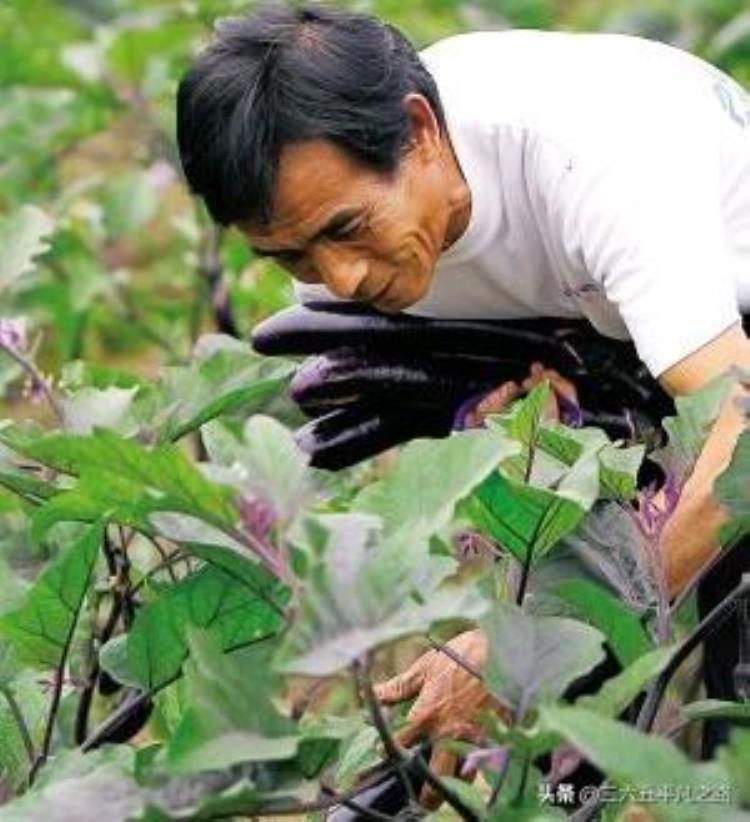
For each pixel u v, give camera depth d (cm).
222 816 404
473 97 557
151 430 539
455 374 611
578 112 548
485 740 454
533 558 468
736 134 566
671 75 564
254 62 523
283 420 632
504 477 448
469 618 389
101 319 982
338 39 527
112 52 986
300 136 520
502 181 559
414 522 425
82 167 1129
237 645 469
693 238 530
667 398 603
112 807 402
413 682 529
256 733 397
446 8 1091
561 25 1162
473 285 586
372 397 615
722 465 502
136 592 559
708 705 457
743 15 1060
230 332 855
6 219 674
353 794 435
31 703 526
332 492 563
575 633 425
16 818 402
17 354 583
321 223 529
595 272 542
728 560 571
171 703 532
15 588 498
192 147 530
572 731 369
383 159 528
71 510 444
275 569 403
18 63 1065
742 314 564
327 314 611
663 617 474
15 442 473
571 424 600
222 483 406
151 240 1032
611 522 493
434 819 427
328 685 694
